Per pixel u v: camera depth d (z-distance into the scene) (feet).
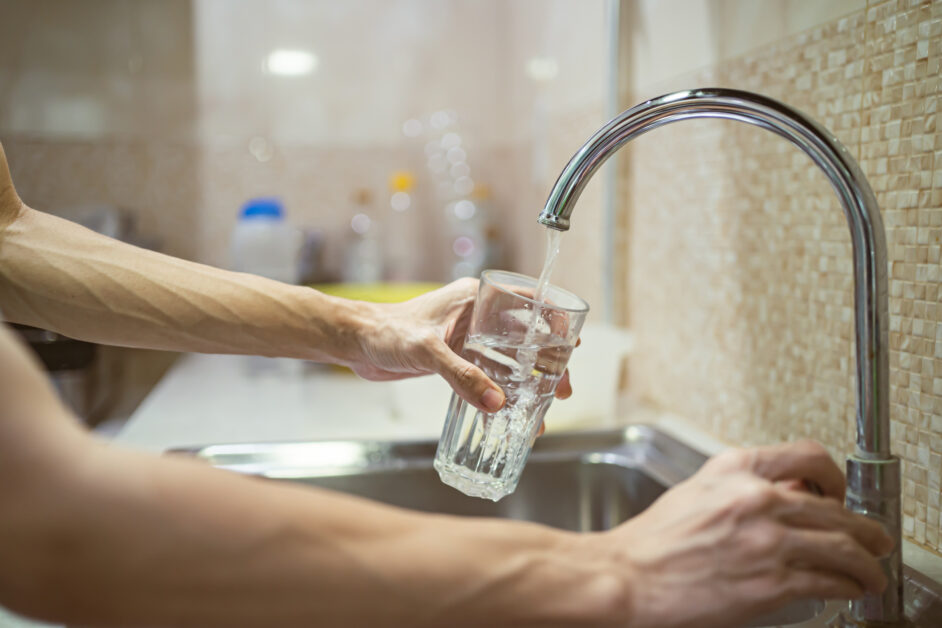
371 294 5.47
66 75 5.98
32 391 1.00
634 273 4.10
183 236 6.27
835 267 2.51
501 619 1.18
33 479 0.96
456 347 2.52
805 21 2.58
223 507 1.05
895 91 2.20
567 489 3.22
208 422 3.87
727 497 1.35
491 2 6.68
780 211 2.79
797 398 2.74
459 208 6.61
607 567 1.29
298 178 6.48
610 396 3.66
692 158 3.43
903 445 2.23
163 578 1.02
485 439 2.08
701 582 1.31
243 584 1.05
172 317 2.39
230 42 6.23
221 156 6.29
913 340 2.17
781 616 1.96
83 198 6.10
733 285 3.13
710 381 3.35
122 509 1.00
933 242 2.09
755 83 2.88
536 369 1.98
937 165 2.06
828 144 1.55
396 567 1.13
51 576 0.98
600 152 1.79
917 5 2.10
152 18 6.07
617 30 4.01
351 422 3.88
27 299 2.37
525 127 6.07
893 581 1.71
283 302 2.45
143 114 6.13
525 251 6.15
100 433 4.20
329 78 6.47
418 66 6.63
